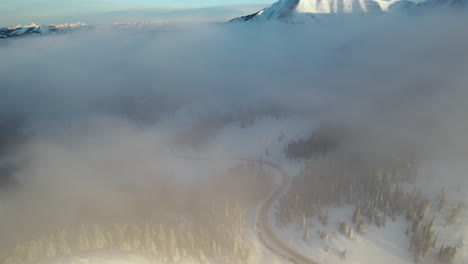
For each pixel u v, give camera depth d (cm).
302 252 11038
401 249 10638
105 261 9619
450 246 10019
